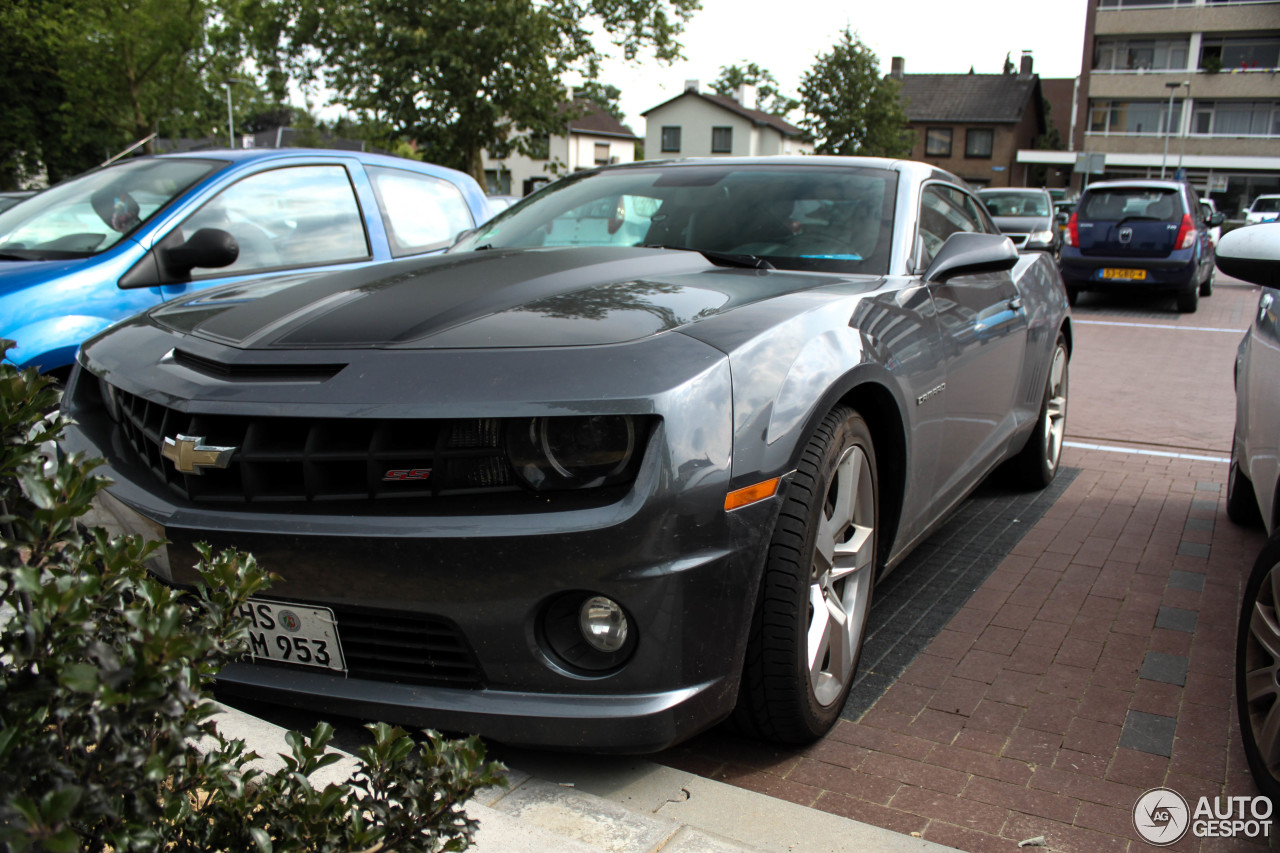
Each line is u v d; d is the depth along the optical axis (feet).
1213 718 8.19
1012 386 12.70
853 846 6.04
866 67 120.37
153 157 15.80
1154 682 8.86
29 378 3.60
